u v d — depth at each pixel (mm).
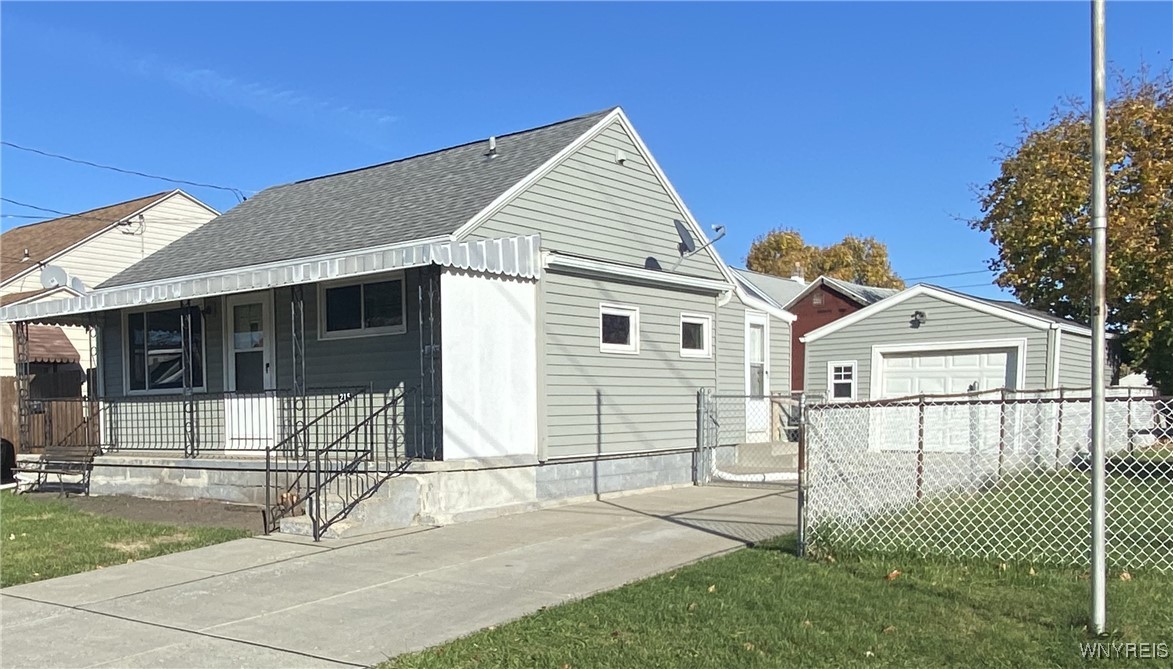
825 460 8008
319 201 15484
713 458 14609
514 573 7586
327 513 9742
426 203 12633
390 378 11180
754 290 24875
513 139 14531
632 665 5020
